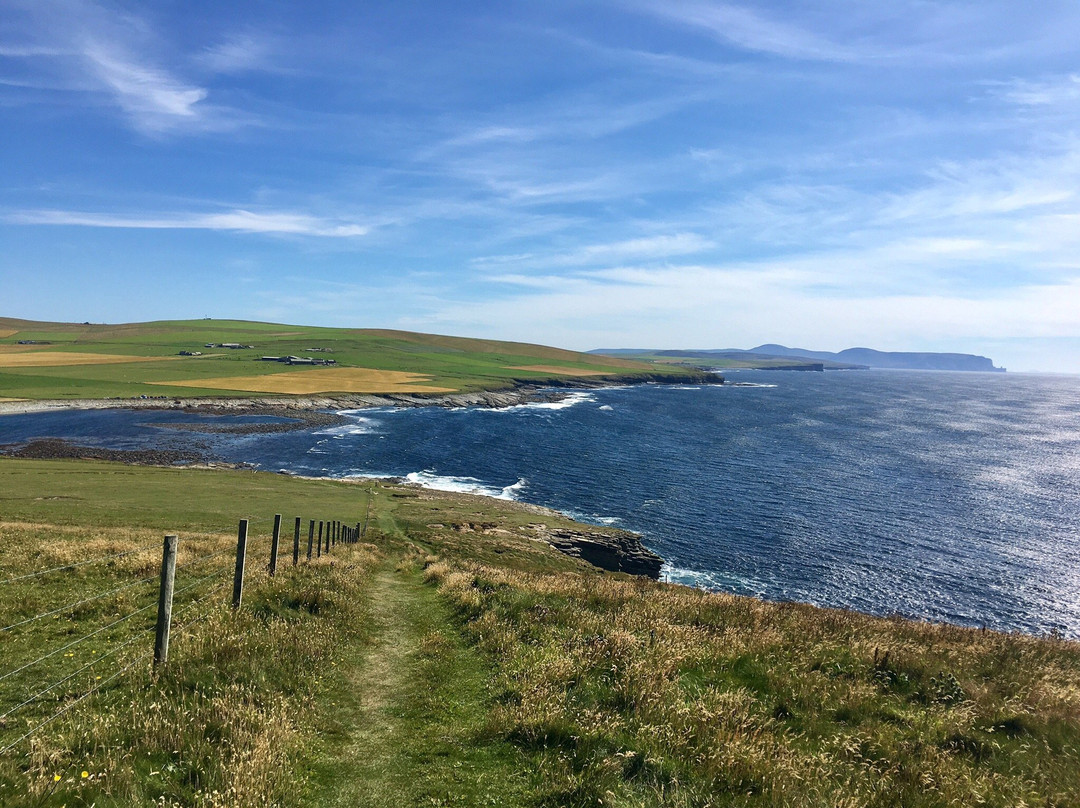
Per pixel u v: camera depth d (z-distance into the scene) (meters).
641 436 124.38
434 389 187.38
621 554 50.69
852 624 14.64
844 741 7.93
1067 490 85.38
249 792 6.34
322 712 9.16
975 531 64.38
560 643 12.04
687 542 58.62
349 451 99.31
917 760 7.60
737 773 7.06
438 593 19.44
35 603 13.26
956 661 11.72
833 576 51.06
